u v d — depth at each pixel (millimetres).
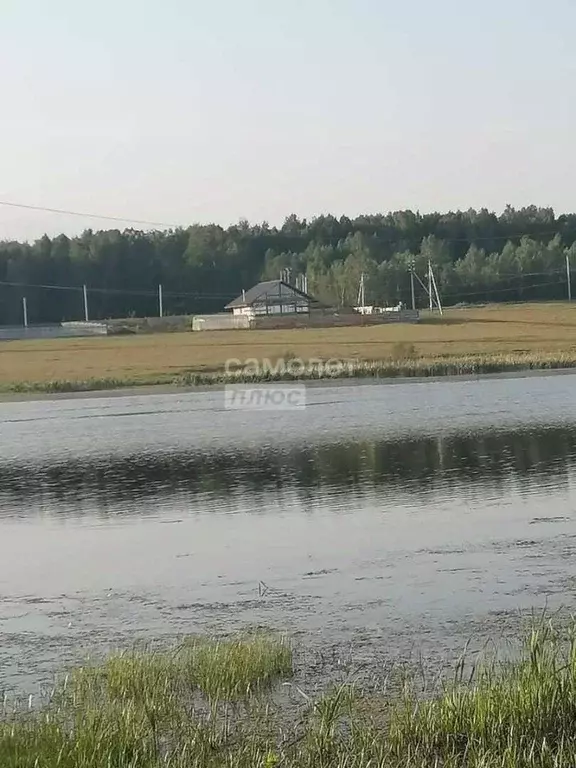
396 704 10633
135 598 16266
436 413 44344
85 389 67938
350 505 23406
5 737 9125
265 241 190875
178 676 11672
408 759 9039
